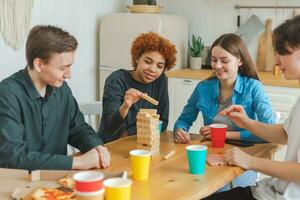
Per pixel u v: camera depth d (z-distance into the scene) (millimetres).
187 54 4426
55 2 3893
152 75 2287
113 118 2105
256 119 2150
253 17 4199
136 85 2365
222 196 1825
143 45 2264
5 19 3443
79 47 4199
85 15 4219
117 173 1391
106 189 1199
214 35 4422
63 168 1544
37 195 1225
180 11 4562
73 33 4105
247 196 1810
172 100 4000
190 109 2314
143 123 1860
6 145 1575
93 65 4398
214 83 2230
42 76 1709
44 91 1796
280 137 1881
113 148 1886
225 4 4324
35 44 1658
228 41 2113
